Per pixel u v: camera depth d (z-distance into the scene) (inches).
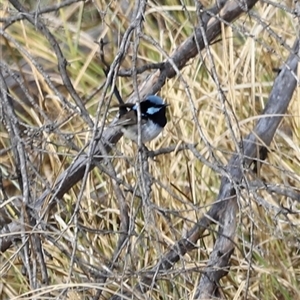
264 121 294.5
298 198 269.1
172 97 355.3
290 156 369.7
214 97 369.1
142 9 205.6
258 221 325.4
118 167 355.9
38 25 238.7
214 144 351.6
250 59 359.6
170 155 346.3
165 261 266.7
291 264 331.9
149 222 215.3
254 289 332.2
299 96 338.3
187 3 414.0
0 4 378.6
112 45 408.2
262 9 374.9
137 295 232.7
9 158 366.6
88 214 346.3
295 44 295.1
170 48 406.0
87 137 338.0
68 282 215.2
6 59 415.5
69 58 422.6
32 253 237.9
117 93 312.3
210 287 273.1
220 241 277.6
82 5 410.0
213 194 350.0
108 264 297.7
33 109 389.4
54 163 332.5
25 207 231.8
